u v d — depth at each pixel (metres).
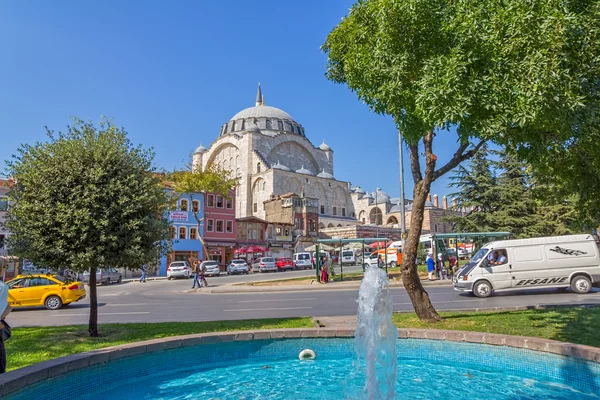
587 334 8.34
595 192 9.95
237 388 6.89
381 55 7.55
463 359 7.96
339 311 15.56
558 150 8.07
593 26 6.21
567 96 5.91
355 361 8.34
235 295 24.73
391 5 7.28
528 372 7.18
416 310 10.52
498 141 7.51
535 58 5.93
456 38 6.90
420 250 40.44
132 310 17.75
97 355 6.86
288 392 6.67
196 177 49.62
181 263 45.97
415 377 7.27
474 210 38.94
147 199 10.09
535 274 18.03
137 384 7.10
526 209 36.84
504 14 6.30
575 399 6.07
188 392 6.72
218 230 58.12
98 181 9.67
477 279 18.22
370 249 65.38
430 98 6.54
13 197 9.73
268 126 108.88
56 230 9.32
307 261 57.09
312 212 80.00
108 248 9.55
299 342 8.80
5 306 5.57
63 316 16.14
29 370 5.93
